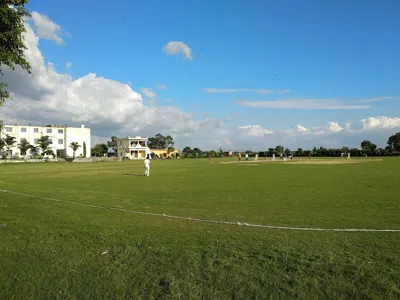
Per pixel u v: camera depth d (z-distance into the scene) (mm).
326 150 99000
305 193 14273
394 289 4582
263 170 32312
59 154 104125
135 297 4891
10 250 6637
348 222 8430
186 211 10227
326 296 4582
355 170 30000
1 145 78875
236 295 4766
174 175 26984
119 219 9000
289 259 5625
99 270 5656
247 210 10344
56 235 7477
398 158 69188
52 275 5582
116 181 21672
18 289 5230
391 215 9289
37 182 21438
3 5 10133
